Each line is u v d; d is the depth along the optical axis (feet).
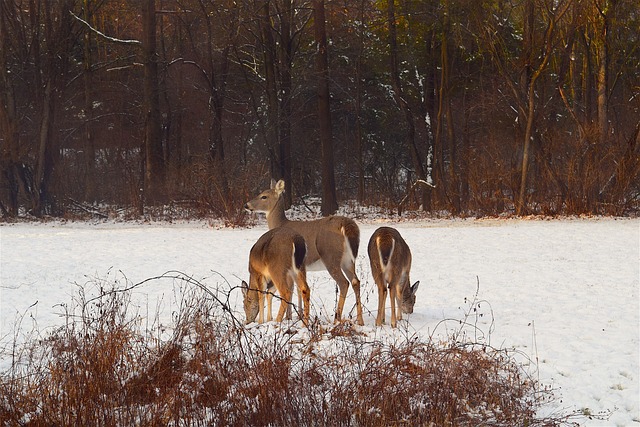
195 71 151.53
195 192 113.70
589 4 106.93
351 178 159.94
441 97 120.37
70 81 140.67
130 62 155.02
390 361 25.34
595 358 29.96
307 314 33.27
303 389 23.20
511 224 94.63
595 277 49.85
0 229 95.86
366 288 46.01
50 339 27.58
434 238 76.69
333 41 152.46
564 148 110.22
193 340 27.40
